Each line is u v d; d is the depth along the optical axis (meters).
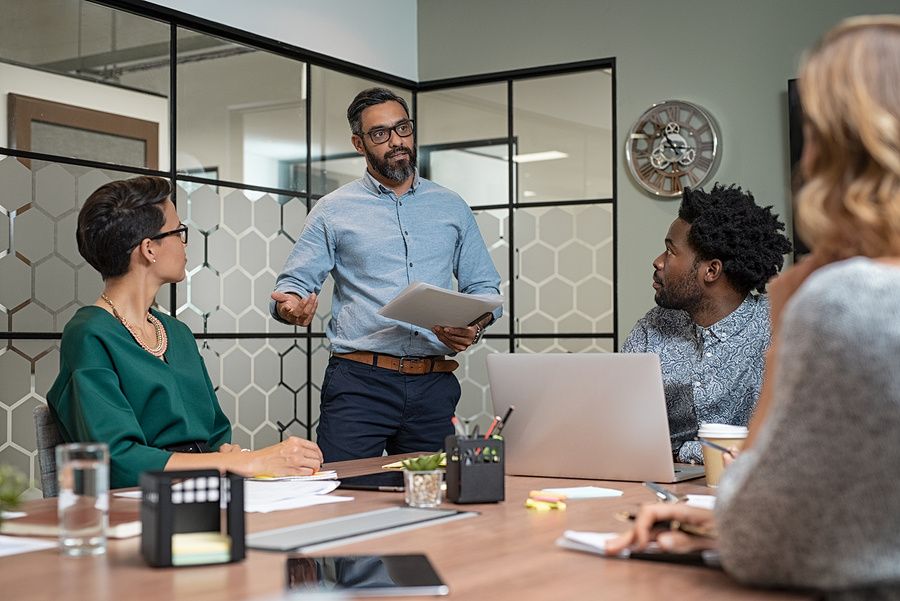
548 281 4.78
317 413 4.55
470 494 1.72
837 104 1.02
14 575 1.18
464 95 5.02
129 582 1.14
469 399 4.94
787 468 1.00
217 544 1.23
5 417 3.44
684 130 4.46
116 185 2.30
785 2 4.29
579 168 4.71
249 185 4.27
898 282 0.97
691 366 2.45
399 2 5.04
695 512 1.28
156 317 2.38
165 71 3.96
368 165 3.45
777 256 2.41
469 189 5.00
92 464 1.30
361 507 1.69
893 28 1.03
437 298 2.79
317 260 3.39
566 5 4.75
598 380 2.03
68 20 3.63
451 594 1.08
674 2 4.51
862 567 1.00
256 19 4.28
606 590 1.11
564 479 2.07
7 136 3.44
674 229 2.49
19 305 3.48
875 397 0.95
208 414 2.39
